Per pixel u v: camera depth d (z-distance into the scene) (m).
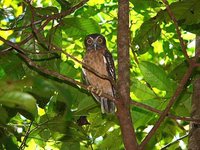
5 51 9.83
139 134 13.34
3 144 8.93
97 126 12.12
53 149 13.66
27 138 11.08
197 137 10.59
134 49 13.21
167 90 10.31
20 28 9.12
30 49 10.48
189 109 11.13
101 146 12.24
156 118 12.18
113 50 17.27
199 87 10.74
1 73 10.74
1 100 4.50
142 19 16.36
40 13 10.75
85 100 10.42
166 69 16.23
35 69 10.35
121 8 8.31
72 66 11.45
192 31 11.02
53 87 4.95
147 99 10.39
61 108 10.51
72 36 11.27
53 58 10.60
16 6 15.54
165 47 16.17
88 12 15.70
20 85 4.63
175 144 13.37
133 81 10.49
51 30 10.28
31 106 4.59
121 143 12.16
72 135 10.36
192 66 7.62
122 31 8.17
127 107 7.68
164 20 11.74
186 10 9.96
